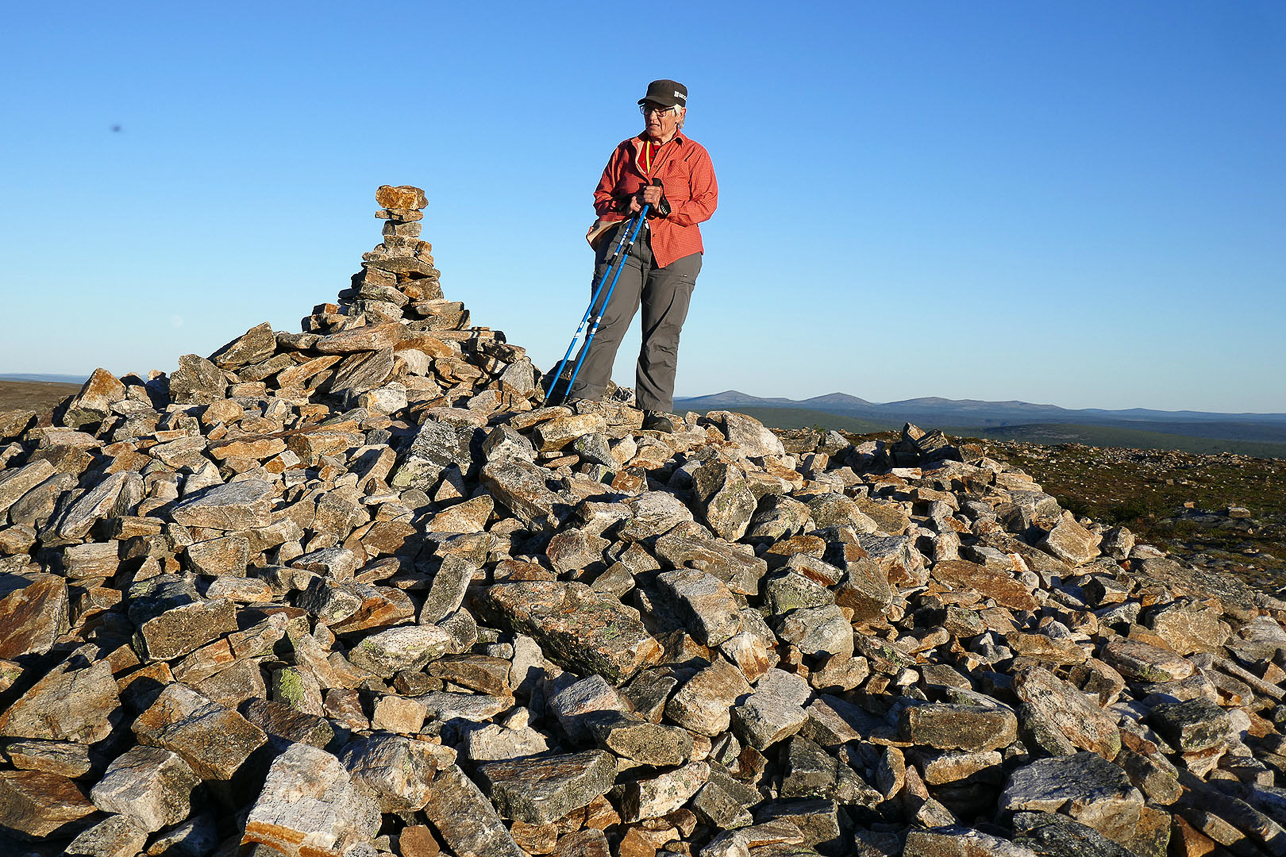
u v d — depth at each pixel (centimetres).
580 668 437
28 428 739
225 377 775
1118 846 359
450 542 495
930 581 588
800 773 405
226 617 400
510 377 802
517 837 341
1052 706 457
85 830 305
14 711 354
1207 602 624
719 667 432
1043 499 774
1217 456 3497
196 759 333
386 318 893
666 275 761
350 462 607
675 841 367
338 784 316
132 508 514
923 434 923
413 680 409
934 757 419
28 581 472
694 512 581
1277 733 517
